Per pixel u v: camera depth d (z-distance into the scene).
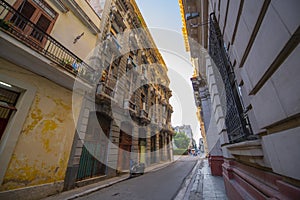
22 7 4.82
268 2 0.90
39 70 4.79
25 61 4.38
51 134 5.05
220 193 4.19
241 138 2.28
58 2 5.96
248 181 1.95
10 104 4.32
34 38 5.00
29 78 4.68
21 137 4.25
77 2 6.97
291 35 0.69
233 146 2.40
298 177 0.80
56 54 5.39
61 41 6.03
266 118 1.15
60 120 5.44
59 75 5.19
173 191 4.99
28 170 4.26
